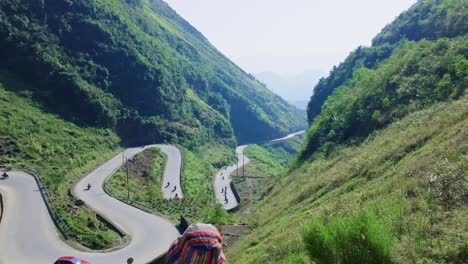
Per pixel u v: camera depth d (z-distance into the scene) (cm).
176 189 7512
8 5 10575
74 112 9744
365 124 4612
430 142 2228
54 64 10044
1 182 4969
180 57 19900
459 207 1141
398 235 1095
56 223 3588
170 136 12144
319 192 2862
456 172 1342
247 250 2191
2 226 3475
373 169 2478
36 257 2870
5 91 8744
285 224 2369
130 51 12925
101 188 5934
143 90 12612
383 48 10138
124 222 4247
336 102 6794
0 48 9744
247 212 4591
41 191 4619
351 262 851
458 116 2316
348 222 899
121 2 17438
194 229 290
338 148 4547
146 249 3331
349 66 11431
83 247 3195
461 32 6134
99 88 11225
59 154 7088
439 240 969
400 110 4062
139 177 7606
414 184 1500
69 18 11950
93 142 8912
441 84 3712
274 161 16200
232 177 10169
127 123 11325
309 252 958
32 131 7462
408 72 4878
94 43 12088
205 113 16212
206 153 13575
